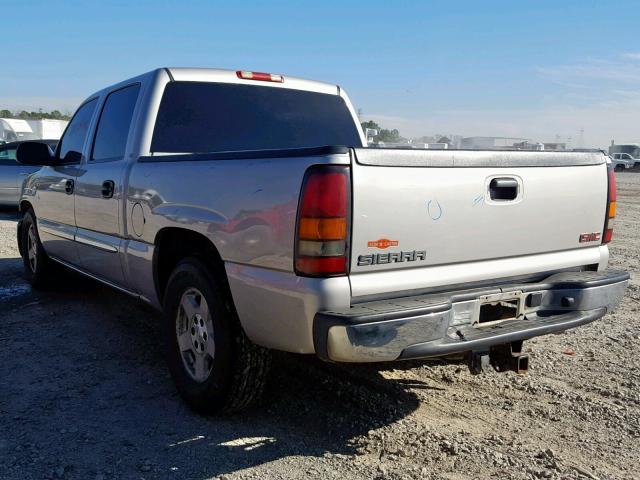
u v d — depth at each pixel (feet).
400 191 10.28
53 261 21.56
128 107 16.01
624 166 168.35
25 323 18.76
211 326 12.14
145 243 14.06
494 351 12.02
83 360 15.74
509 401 13.65
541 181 12.20
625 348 17.24
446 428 12.28
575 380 14.89
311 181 9.80
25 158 19.17
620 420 12.81
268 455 11.14
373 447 11.47
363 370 15.10
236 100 16.17
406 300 10.44
